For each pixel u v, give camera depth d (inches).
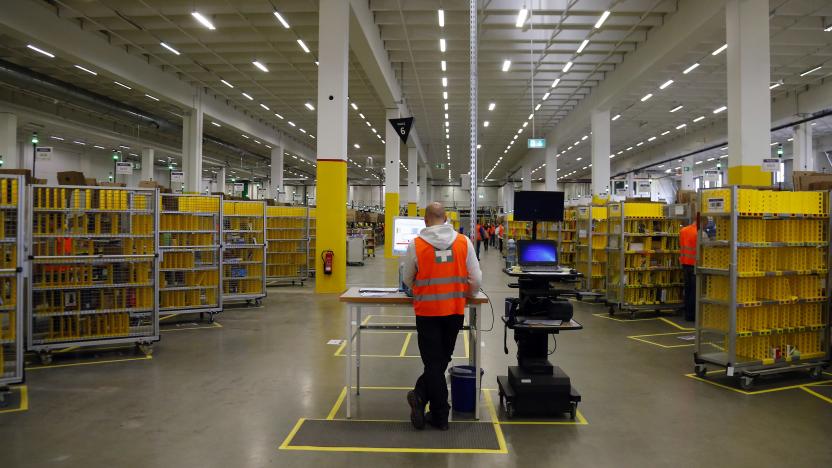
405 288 150.5
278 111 831.1
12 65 509.0
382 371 189.5
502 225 928.9
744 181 354.9
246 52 547.2
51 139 922.1
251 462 114.7
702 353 196.1
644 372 192.9
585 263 386.6
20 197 160.4
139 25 469.7
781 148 857.5
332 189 400.2
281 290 431.5
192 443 124.7
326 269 405.7
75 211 208.7
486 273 591.2
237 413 145.3
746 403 158.7
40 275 203.6
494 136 1040.8
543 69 593.6
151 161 949.8
